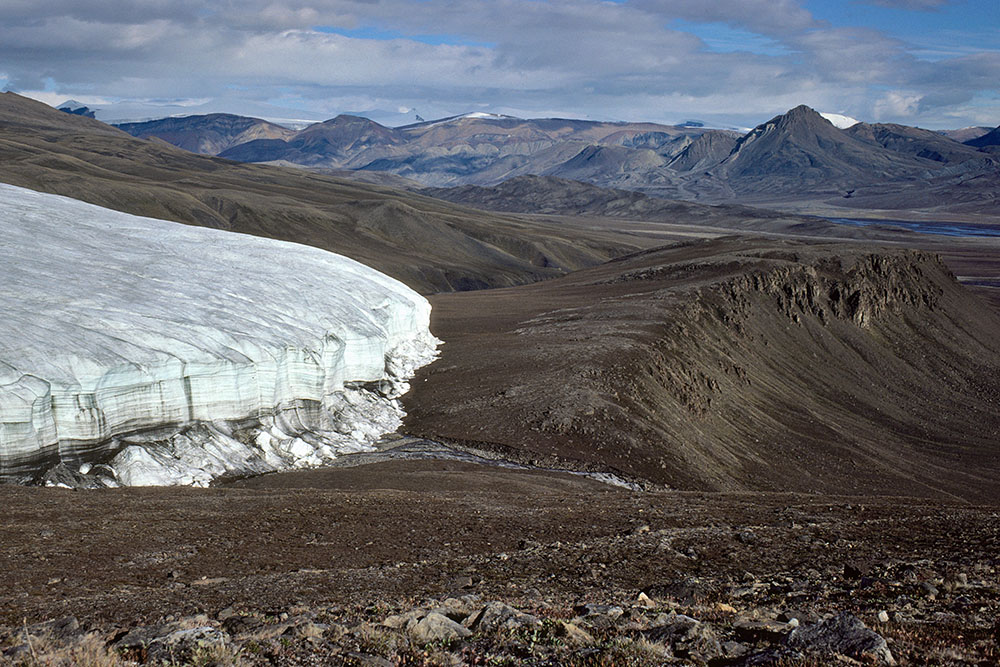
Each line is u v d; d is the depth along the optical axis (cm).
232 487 3675
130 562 2009
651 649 1180
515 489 3769
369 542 2311
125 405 3709
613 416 5341
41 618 1520
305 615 1434
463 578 1875
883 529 2475
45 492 2841
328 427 4916
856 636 1162
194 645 1175
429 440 5056
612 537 2386
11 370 3269
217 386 4159
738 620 1406
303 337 4897
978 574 1839
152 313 4306
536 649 1205
